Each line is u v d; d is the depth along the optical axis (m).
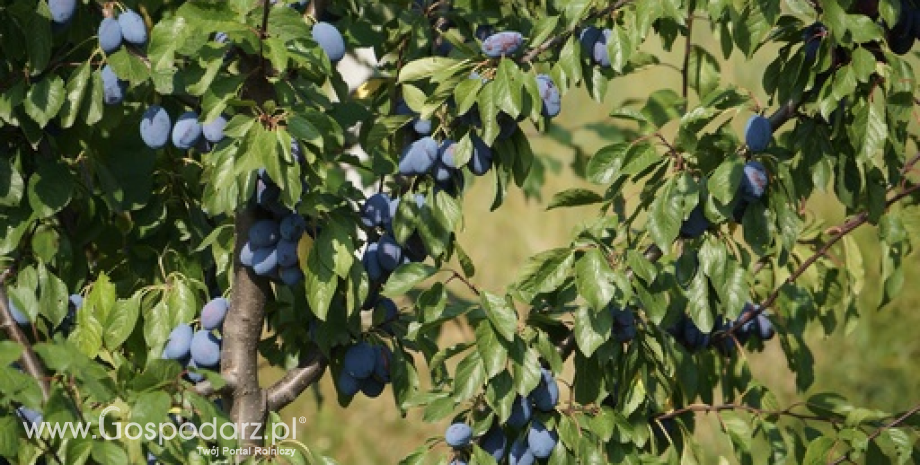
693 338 9.20
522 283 7.28
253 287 7.35
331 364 8.18
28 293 7.26
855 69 7.07
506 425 7.73
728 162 7.05
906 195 8.97
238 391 7.42
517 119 7.64
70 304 8.17
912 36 8.06
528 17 9.31
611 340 7.66
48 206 7.83
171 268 8.50
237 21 6.57
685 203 7.13
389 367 8.17
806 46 7.53
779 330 9.98
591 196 7.69
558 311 7.60
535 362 7.17
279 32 6.61
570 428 7.43
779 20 7.95
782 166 7.37
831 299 10.05
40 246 8.03
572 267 7.33
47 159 8.12
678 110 10.28
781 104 7.73
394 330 8.10
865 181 7.86
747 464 8.44
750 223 7.43
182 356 7.48
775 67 7.77
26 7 7.42
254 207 7.18
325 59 6.90
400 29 9.03
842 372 18.23
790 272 10.02
